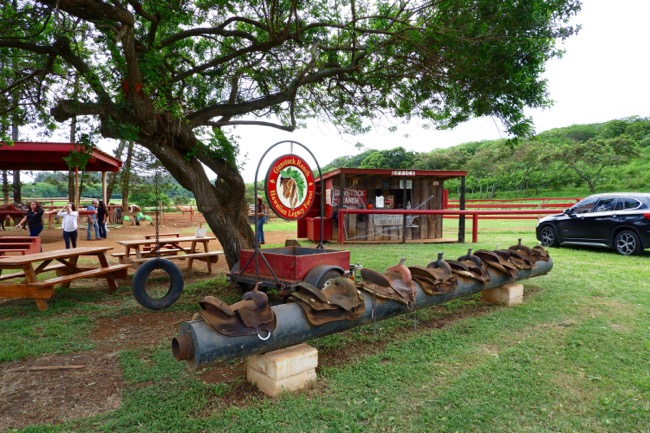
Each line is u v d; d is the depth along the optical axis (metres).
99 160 18.55
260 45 6.54
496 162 59.31
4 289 5.24
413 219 14.23
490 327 4.44
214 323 2.63
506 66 6.44
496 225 20.83
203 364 2.57
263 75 8.09
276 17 6.73
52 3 4.87
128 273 8.21
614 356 3.63
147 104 5.48
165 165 6.30
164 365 3.53
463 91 7.41
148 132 5.69
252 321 2.76
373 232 13.90
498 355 3.69
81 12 4.99
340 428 2.53
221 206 6.59
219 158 6.57
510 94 6.89
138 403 2.88
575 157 50.78
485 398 2.92
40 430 2.55
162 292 6.46
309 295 3.21
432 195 14.45
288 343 3.01
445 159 59.78
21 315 5.18
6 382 3.29
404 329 4.43
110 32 5.59
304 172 5.04
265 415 2.68
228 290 6.37
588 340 4.00
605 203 10.42
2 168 20.41
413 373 3.31
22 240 9.40
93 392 3.10
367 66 8.16
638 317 4.72
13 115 7.03
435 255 9.82
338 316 3.25
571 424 2.61
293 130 6.98
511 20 6.07
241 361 3.60
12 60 6.72
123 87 5.38
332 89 9.06
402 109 8.87
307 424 2.59
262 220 12.18
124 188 22.06
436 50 6.93
